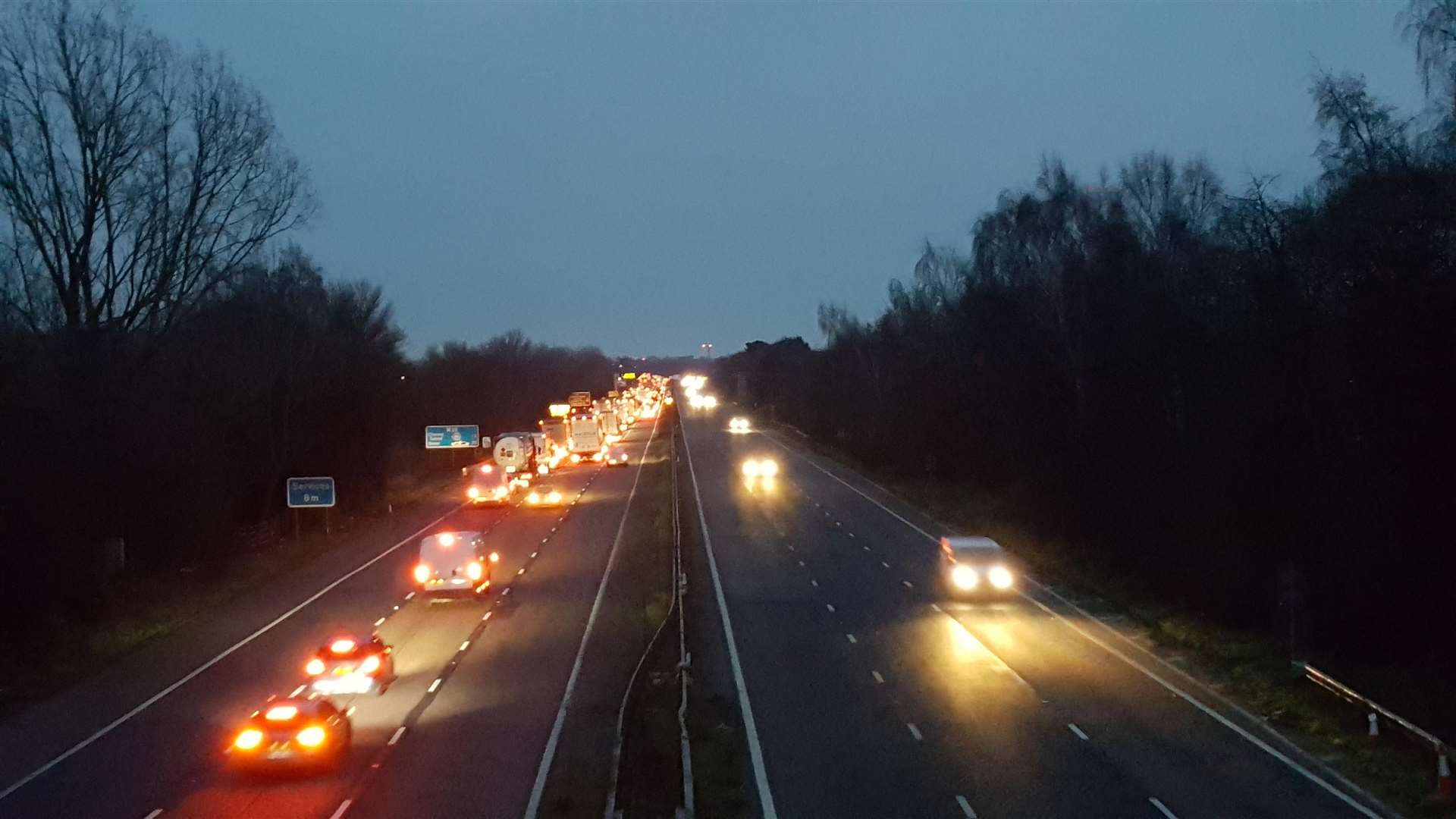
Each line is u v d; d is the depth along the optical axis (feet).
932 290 329.11
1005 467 258.57
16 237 152.35
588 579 160.86
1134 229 209.46
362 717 89.35
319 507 226.58
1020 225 216.13
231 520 201.05
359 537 221.46
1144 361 184.03
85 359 152.97
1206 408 165.07
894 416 337.31
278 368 226.17
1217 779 71.51
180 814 66.28
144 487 168.04
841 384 418.10
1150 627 124.98
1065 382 211.41
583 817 64.34
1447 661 106.63
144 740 85.15
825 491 274.98
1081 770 73.26
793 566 170.09
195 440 181.47
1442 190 108.47
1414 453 112.88
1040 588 152.76
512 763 76.13
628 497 271.08
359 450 262.88
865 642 118.01
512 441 297.53
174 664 113.91
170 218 162.91
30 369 140.26
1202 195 222.69
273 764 73.05
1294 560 129.59
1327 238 124.77
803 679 101.50
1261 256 144.97
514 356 645.92
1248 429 143.74
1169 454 179.01
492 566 159.02
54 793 71.61
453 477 364.99
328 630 128.77
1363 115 120.26
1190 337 171.01
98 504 154.30
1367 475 119.65
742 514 231.91
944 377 303.48
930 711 89.66
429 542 143.95
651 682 97.86
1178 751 78.18
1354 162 120.57
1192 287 179.83
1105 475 189.78
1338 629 119.24
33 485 129.18
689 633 123.03
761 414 611.47
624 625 127.65
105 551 150.20
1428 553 112.78
